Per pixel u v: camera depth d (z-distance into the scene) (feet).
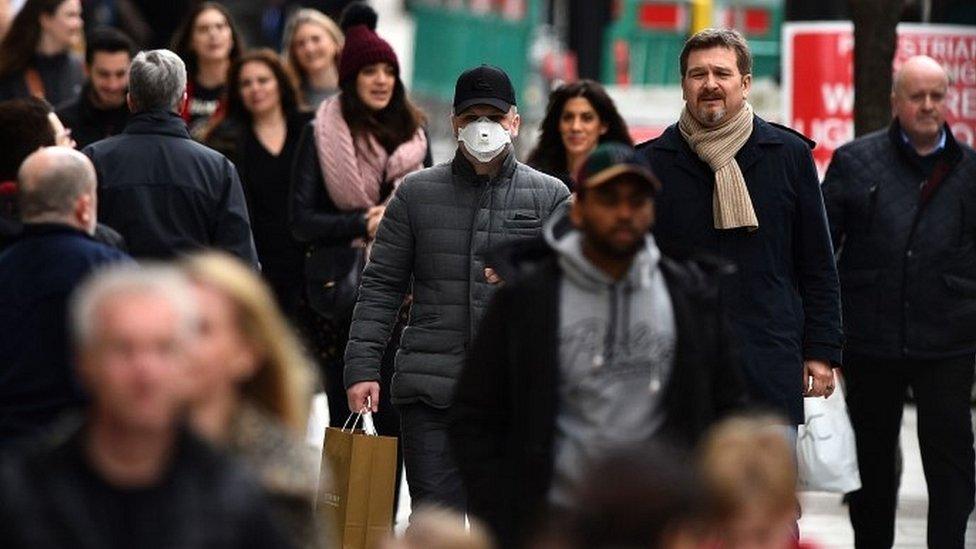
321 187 77.15
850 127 93.86
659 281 46.37
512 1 182.50
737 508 36.17
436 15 177.99
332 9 154.51
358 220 76.23
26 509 32.58
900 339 72.02
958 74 94.38
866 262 72.59
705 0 171.01
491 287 63.62
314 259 76.59
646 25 177.27
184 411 33.60
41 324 48.32
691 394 46.06
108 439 33.01
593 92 77.30
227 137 82.28
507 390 46.91
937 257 72.13
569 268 45.88
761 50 145.28
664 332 46.06
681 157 62.18
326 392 78.59
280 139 82.74
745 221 61.21
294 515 38.47
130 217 64.13
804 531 81.51
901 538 79.97
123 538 32.89
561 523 31.60
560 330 45.91
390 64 76.95
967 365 72.43
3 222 54.49
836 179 73.05
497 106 63.05
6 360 48.32
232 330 38.29
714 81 61.52
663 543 31.35
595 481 31.55
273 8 156.66
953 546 71.97
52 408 48.24
